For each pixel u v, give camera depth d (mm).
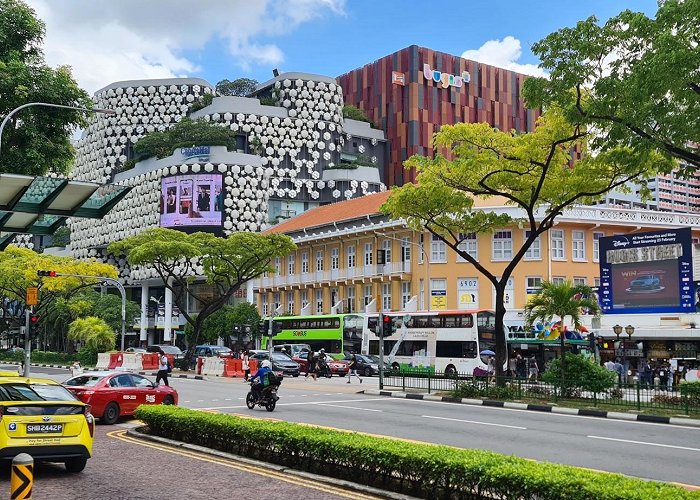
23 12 21203
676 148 16156
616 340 35938
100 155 86688
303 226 64688
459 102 97438
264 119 81062
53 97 21297
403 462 9680
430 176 27422
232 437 12922
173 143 77875
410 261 52219
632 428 18422
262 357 43250
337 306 57844
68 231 99000
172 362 46719
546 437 16250
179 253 43938
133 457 12867
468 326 38781
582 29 17969
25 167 20953
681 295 35594
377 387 32031
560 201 26906
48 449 10688
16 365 57281
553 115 23984
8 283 56062
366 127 93188
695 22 15234
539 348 39125
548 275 47344
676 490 7453
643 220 49375
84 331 54906
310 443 11172
